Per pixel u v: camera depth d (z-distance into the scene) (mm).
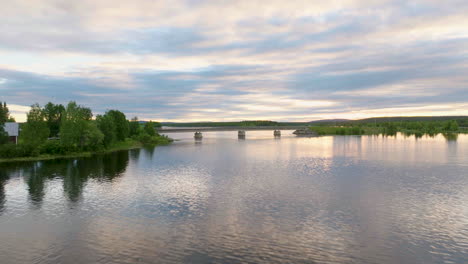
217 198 55844
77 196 56594
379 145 177875
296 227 41656
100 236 38344
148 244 36188
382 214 47094
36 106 116688
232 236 38625
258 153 135125
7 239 37344
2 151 100688
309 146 174375
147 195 57750
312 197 56719
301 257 33250
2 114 109625
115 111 158875
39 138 114875
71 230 40250
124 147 156250
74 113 118438
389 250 35031
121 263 31719
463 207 50688
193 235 38844
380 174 81062
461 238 38344
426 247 35844
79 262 31828
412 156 121812
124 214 46656
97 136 125875
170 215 46344
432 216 46281
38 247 35219
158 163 100750
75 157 110562
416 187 65188
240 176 77812
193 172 83562
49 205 50938
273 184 67938
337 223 43250
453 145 174375
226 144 193375
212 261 32250
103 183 67812
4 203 51906
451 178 75438
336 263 32062
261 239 37781
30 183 66938
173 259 32594
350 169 89688
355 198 56125
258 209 49406
